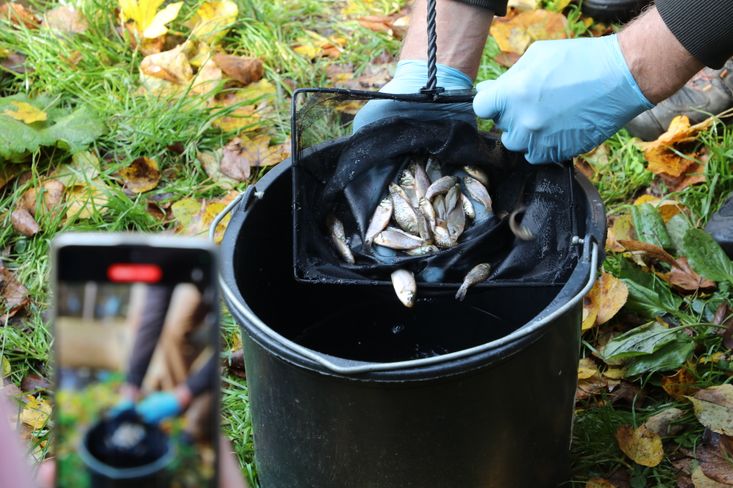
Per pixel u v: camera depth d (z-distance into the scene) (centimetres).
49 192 206
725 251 187
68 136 216
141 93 238
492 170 146
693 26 130
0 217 205
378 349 159
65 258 55
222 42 257
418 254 135
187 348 56
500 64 245
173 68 240
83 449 56
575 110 138
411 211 138
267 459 133
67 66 240
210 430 57
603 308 173
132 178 213
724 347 170
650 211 193
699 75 220
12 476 52
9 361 174
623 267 181
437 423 114
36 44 244
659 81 136
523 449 126
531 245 135
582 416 158
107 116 228
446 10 154
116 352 56
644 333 166
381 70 245
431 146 140
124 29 250
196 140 221
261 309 146
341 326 161
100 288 55
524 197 142
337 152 143
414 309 160
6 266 196
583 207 136
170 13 245
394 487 121
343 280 131
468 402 114
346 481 122
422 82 151
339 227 142
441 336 159
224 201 207
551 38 249
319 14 270
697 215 202
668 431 156
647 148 214
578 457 152
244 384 172
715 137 215
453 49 155
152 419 56
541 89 137
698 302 179
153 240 55
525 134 140
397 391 110
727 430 145
